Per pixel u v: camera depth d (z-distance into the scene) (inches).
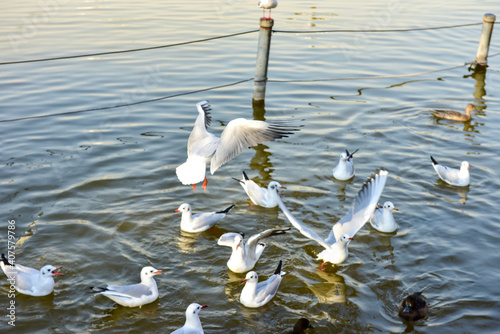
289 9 1147.9
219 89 773.9
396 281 404.8
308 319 369.4
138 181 541.3
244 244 423.8
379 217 475.5
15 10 1098.7
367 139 636.1
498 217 483.2
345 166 545.6
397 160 589.9
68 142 616.7
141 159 582.9
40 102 712.4
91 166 565.0
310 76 828.6
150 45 909.8
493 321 360.5
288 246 453.1
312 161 589.6
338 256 414.6
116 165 569.0
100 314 372.8
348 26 1035.9
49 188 521.7
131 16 1077.1
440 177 549.3
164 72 822.5
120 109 702.5
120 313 374.0
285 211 371.2
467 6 1218.0
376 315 372.2
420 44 985.5
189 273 417.4
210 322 366.3
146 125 663.1
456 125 677.3
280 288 402.9
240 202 520.4
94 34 957.8
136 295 375.2
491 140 636.7
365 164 581.3
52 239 448.1
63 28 987.9
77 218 478.0
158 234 463.5
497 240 449.7
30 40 912.3
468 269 414.9
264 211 506.0
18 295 388.5
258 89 728.3
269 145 626.8
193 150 369.7
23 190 516.1
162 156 590.2
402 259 430.9
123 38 939.3
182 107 714.8
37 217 476.4
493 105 743.1
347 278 411.2
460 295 386.9
